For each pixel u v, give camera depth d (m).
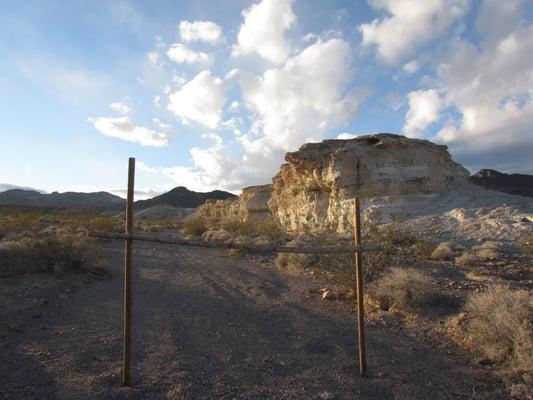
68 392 4.74
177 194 175.88
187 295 10.43
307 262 14.57
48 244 12.73
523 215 21.92
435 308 8.51
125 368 4.99
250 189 60.12
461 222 23.02
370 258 10.33
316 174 33.47
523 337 5.55
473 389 4.97
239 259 18.17
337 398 4.74
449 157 32.91
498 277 11.56
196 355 6.11
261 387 5.02
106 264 14.83
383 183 29.38
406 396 4.80
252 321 8.05
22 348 6.16
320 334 7.20
